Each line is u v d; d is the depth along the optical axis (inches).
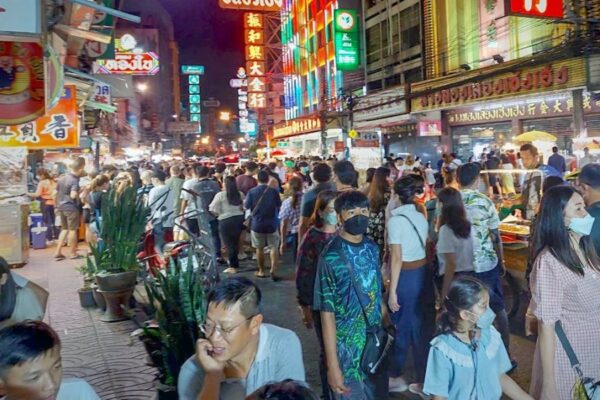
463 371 106.3
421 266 172.7
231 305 83.4
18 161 421.1
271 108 2503.7
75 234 436.1
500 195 348.5
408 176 177.0
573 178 267.6
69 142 325.7
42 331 77.3
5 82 224.7
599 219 133.8
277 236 355.6
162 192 370.9
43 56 225.1
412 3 1173.7
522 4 574.6
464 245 178.7
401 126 1149.1
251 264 403.5
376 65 1365.7
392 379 181.0
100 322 262.8
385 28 1309.1
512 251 235.6
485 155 757.3
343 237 131.6
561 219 112.0
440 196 184.4
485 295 106.6
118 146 1159.6
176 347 142.3
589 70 600.1
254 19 2097.7
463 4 985.5
